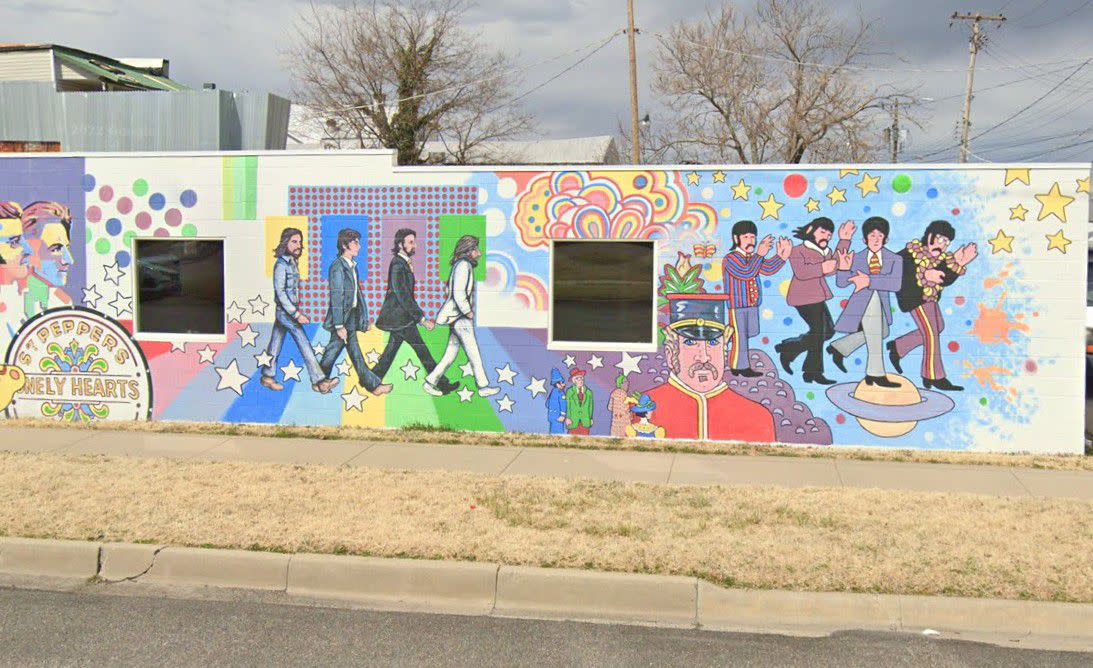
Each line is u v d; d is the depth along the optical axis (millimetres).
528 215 11359
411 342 11641
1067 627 5949
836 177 10750
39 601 6484
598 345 11281
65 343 12297
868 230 10719
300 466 9688
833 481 9227
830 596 6172
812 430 10922
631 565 6617
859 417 10844
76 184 12156
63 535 7277
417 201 11547
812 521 7660
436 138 39062
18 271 12312
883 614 6109
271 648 5660
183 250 12141
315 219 11758
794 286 10891
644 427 11242
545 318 11391
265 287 11891
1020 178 10453
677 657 5562
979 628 6020
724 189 10961
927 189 10602
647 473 9547
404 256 11609
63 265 12234
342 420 11836
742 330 11008
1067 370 10492
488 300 11477
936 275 10641
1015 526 7531
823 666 5434
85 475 9172
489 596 6520
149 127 15320
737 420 11070
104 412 12266
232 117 15492
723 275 11008
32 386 12375
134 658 5496
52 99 15508
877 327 10773
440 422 11656
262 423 11977
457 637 5871
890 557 6777
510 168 11336
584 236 11266
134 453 10344
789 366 10938
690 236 11047
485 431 11547
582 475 9422
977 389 10633
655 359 11195
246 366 11984
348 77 38250
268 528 7422
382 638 5840
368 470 9508
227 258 11922
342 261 11727
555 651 5648
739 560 6711
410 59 37531
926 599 6105
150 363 12156
